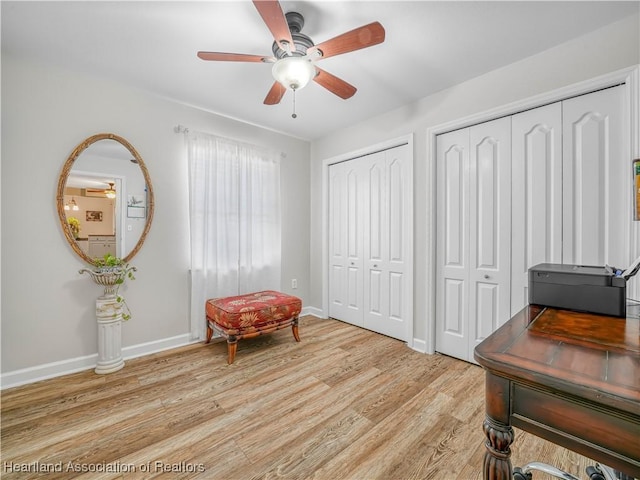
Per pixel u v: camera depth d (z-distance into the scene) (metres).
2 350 1.98
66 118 2.18
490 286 2.27
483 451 1.41
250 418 1.67
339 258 3.58
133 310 2.50
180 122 2.74
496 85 2.17
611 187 1.75
